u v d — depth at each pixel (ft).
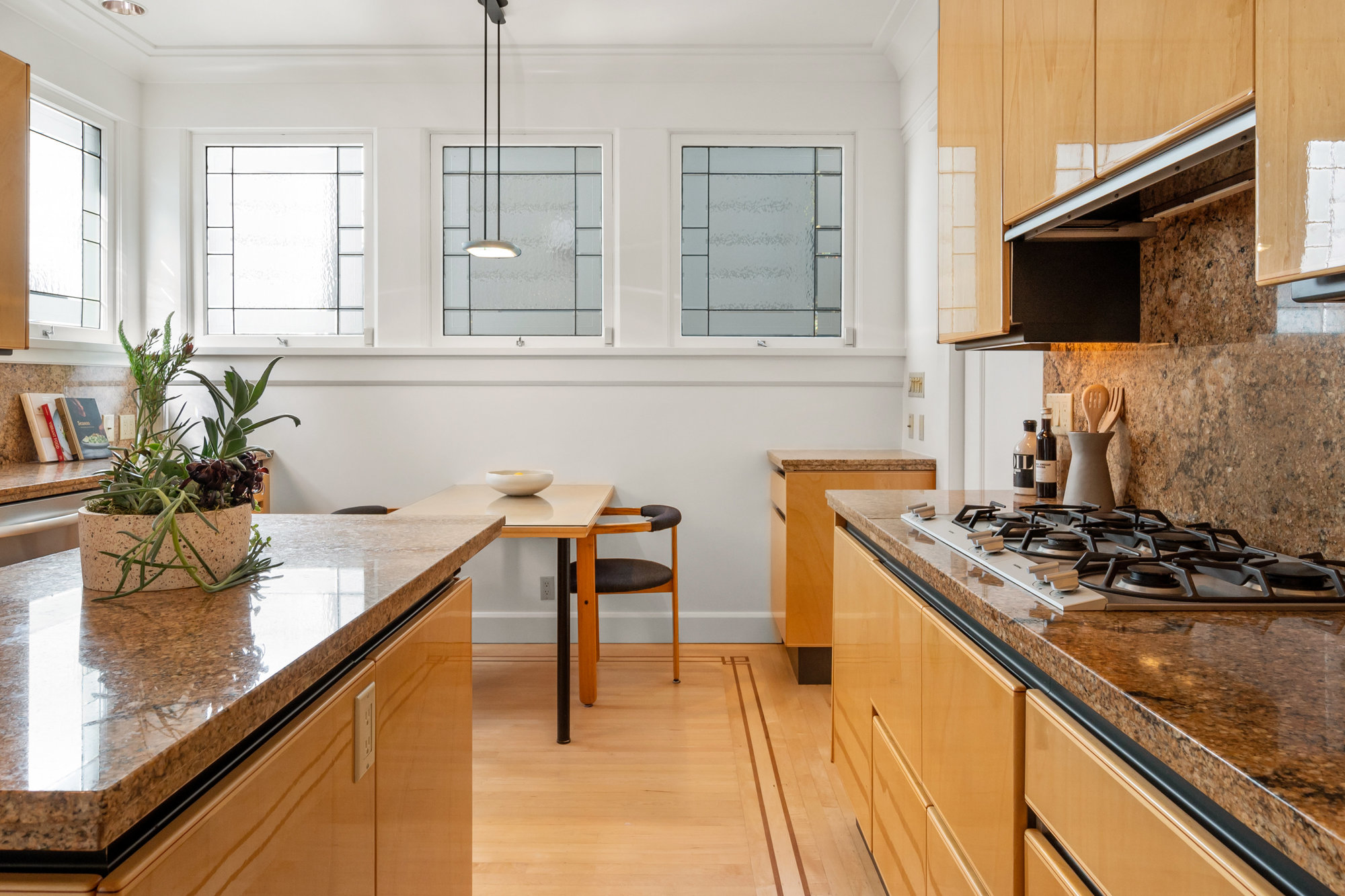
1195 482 5.28
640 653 11.75
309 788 2.71
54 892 1.79
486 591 12.10
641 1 10.15
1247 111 3.17
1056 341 5.82
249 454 3.99
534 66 11.78
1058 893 2.95
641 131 11.92
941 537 5.01
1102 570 4.05
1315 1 2.72
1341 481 4.06
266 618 3.07
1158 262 5.65
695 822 7.08
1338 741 2.10
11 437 10.10
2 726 2.05
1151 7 3.78
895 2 10.21
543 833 6.89
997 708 3.53
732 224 12.24
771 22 10.77
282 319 12.23
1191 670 2.67
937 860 4.35
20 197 8.33
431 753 4.08
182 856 2.01
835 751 7.29
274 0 10.16
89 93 10.98
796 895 6.04
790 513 10.37
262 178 12.19
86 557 3.51
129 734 2.01
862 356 11.96
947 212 6.91
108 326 11.55
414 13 10.53
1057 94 4.77
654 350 11.91
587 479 12.07
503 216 12.20
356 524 5.39
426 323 12.07
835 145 12.13
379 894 3.38
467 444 12.04
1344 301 2.92
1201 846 2.14
